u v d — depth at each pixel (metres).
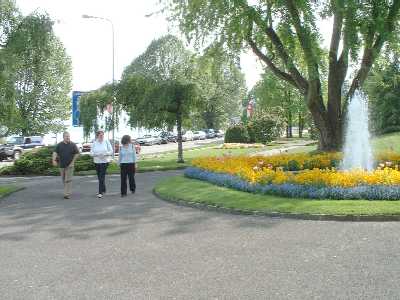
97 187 19.34
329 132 22.70
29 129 59.66
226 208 12.15
